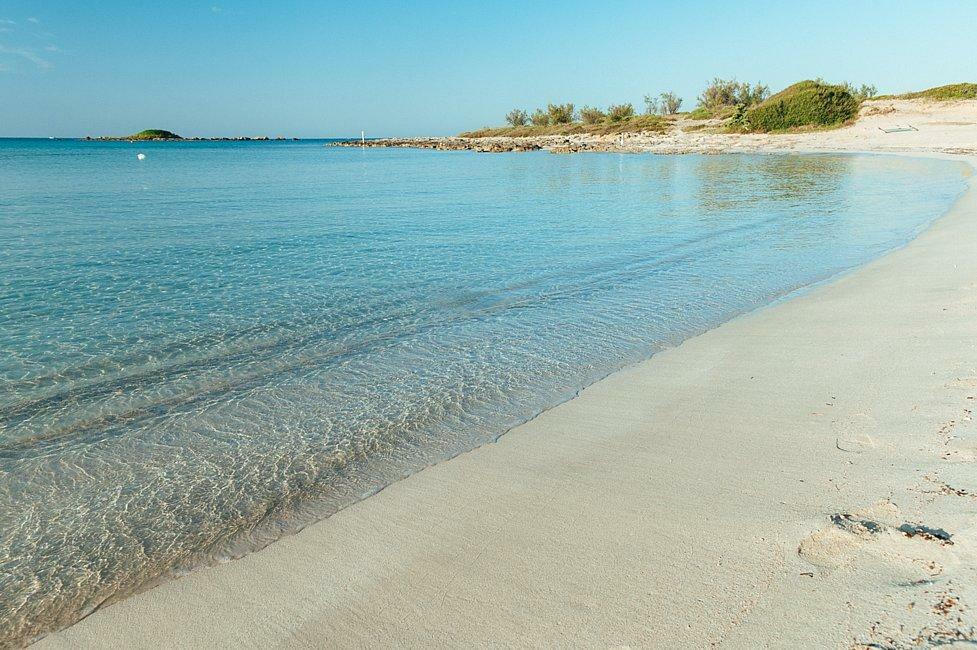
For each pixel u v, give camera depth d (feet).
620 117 297.94
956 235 39.86
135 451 17.25
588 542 11.66
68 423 18.88
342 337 26.30
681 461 14.60
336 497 14.62
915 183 77.77
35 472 16.26
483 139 349.41
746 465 13.96
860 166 108.06
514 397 19.95
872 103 192.65
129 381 21.89
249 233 51.47
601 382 20.74
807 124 193.36
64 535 13.67
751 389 18.65
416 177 119.55
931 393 16.15
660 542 11.33
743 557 10.49
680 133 229.66
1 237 48.93
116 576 12.23
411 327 27.50
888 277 31.19
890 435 14.25
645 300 30.99
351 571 11.65
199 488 15.37
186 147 404.36
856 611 8.73
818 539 10.65
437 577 11.12
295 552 12.51
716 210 62.90
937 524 10.42
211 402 20.26
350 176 124.77
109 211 66.23
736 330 25.26
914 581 9.13
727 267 37.55
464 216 61.87
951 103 172.86
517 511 13.17
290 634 10.07
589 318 28.22
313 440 17.62
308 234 50.98
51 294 32.45
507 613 9.91
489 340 25.64
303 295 32.50
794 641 8.38
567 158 181.37
